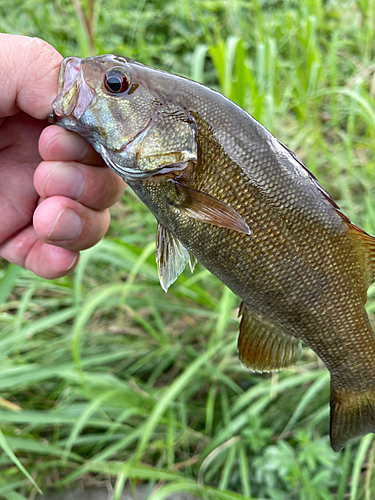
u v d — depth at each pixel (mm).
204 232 154
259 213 150
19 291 346
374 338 164
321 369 276
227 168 150
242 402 258
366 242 158
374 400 170
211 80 468
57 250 207
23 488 256
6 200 209
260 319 167
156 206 160
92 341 309
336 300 157
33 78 169
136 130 155
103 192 189
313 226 151
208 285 320
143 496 255
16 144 199
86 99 156
